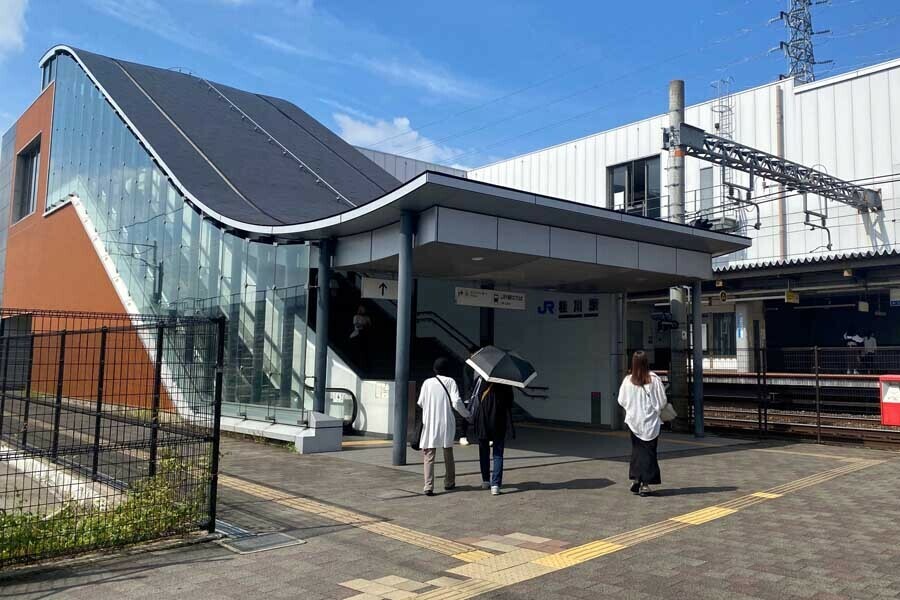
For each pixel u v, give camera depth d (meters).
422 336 20.11
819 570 5.22
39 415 9.86
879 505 7.66
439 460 10.73
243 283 14.69
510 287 16.12
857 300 21.75
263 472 9.37
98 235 22.17
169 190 17.95
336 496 7.88
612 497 8.00
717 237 13.39
